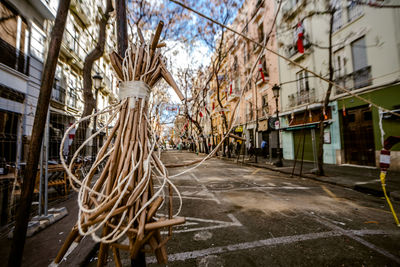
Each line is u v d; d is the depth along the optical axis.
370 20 8.08
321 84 10.58
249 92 18.28
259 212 3.65
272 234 2.75
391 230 2.82
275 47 14.01
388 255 2.20
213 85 23.00
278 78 14.10
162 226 0.65
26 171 1.04
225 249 2.38
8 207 3.14
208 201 4.41
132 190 0.76
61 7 1.06
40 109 1.05
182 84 15.16
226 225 3.08
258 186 5.98
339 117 9.88
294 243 2.49
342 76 9.37
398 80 7.20
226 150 18.33
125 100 0.91
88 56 7.38
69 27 11.15
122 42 1.49
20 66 7.30
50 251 2.21
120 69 1.00
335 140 10.09
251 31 10.75
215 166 11.49
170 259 2.19
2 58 6.63
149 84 1.00
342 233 2.75
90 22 12.73
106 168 0.81
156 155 0.94
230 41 13.05
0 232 2.51
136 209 0.72
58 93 10.45
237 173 8.74
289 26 11.48
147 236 0.68
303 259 2.15
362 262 2.08
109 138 0.88
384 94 7.78
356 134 9.14
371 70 8.13
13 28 7.17
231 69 17.73
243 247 2.42
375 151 8.15
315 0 8.84
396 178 6.18
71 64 11.87
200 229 2.94
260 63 11.62
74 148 5.45
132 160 0.76
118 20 1.51
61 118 5.43
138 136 0.88
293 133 13.38
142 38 1.08
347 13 8.93
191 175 8.23
